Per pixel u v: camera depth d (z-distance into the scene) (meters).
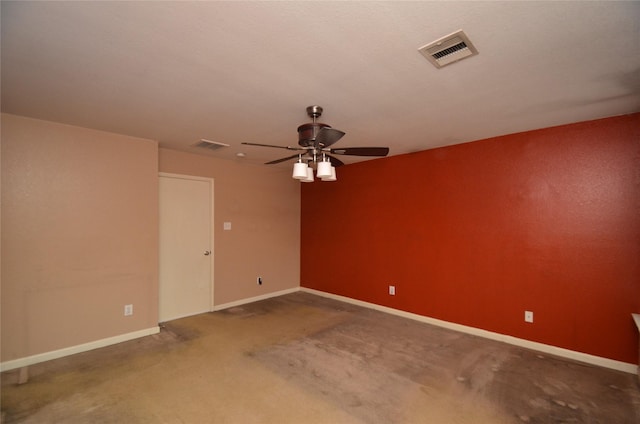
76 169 3.07
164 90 2.22
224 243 4.62
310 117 2.73
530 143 3.18
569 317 2.96
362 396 2.30
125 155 3.38
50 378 2.55
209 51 1.71
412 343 3.29
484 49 1.69
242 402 2.23
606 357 2.77
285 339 3.40
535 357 2.95
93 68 1.90
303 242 5.69
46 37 1.57
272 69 1.91
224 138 3.49
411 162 4.16
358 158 4.53
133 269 3.43
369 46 1.66
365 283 4.68
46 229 2.90
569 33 1.54
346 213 4.96
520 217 3.25
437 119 2.84
